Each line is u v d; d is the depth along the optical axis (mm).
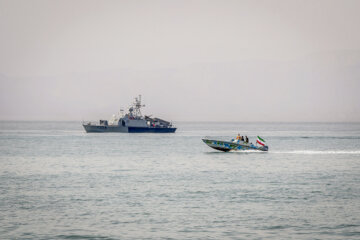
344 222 58969
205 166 114750
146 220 59781
